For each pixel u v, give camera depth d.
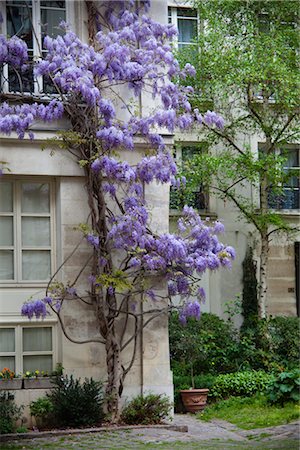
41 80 16.91
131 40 16.98
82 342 15.98
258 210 24.91
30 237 16.58
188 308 16.92
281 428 15.66
